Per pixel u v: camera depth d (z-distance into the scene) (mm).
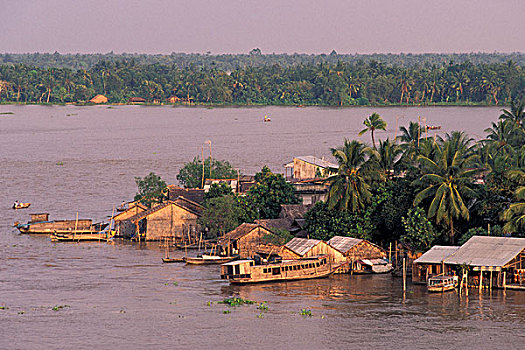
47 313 104250
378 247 127625
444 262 112812
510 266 112562
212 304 108125
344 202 132625
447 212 122500
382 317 101250
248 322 99812
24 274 127438
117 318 101875
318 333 95312
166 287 118250
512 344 90750
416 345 90750
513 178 122062
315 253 125062
